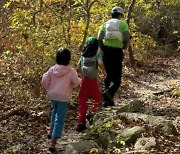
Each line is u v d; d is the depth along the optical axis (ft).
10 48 28.81
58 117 18.16
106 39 24.08
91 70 20.80
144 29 60.29
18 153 17.81
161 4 60.18
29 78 26.50
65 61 18.45
